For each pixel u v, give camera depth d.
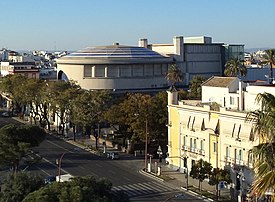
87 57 175.62
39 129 91.94
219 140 87.12
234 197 80.31
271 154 24.00
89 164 107.44
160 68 187.88
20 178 55.38
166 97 116.25
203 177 81.56
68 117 141.88
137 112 113.50
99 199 46.44
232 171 83.00
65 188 46.25
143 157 115.44
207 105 91.62
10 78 177.00
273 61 153.25
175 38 196.50
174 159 101.50
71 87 147.75
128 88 177.38
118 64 176.12
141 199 78.38
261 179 23.67
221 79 99.00
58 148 127.81
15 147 83.25
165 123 112.50
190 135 95.62
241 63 161.62
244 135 79.88
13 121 177.00
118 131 130.88
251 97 85.62
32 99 156.62
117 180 92.06
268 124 24.31
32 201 45.66
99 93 131.25
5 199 53.84
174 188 86.25
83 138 143.00
